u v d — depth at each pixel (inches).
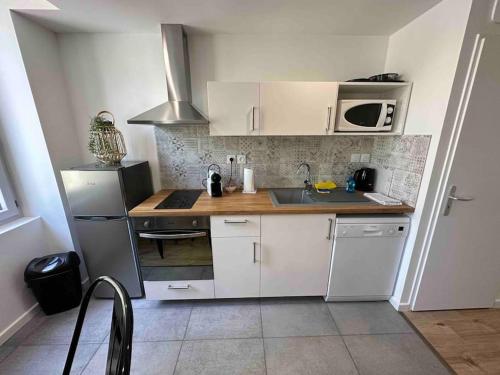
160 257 66.1
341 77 75.8
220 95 64.5
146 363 53.5
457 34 48.3
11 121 63.1
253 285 68.7
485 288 65.2
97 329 62.6
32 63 61.4
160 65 73.3
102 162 69.4
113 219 65.4
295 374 50.9
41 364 53.4
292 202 81.4
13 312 61.4
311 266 67.2
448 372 51.0
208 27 66.5
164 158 81.4
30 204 69.4
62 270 65.1
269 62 74.2
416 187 60.3
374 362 53.2
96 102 75.2
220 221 62.1
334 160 83.0
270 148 81.7
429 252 61.0
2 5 54.8
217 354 55.5
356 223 62.2
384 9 56.3
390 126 67.2
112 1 52.2
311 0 52.4
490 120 51.4
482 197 56.6
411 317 65.7
